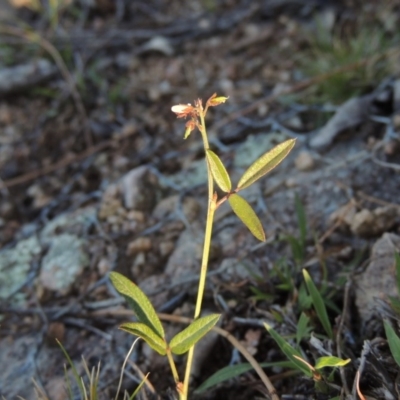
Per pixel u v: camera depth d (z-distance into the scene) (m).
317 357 0.33
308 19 0.69
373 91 0.55
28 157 0.59
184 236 0.47
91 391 0.33
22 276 0.47
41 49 0.68
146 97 0.63
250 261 0.43
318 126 0.55
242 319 0.38
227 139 0.56
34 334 0.42
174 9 0.75
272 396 0.31
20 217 0.54
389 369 0.31
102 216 0.50
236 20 0.71
